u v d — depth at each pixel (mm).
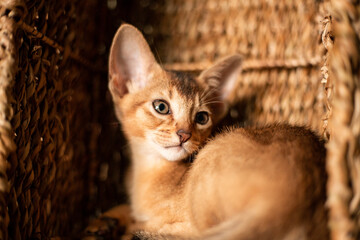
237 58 297
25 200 223
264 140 210
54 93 246
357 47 182
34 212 231
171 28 336
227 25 322
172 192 257
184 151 263
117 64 286
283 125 242
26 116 224
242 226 181
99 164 318
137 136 278
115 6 337
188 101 275
